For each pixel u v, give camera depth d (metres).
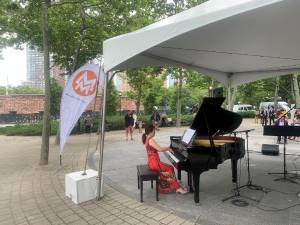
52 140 14.79
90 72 5.88
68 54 13.70
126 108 35.09
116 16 12.45
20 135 18.67
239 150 5.55
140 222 4.29
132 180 6.68
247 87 28.50
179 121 22.55
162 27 4.11
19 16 11.91
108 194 5.61
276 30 4.72
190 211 4.69
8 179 6.91
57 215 4.64
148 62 6.85
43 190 5.96
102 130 5.34
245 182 6.32
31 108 35.72
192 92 34.69
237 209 4.77
